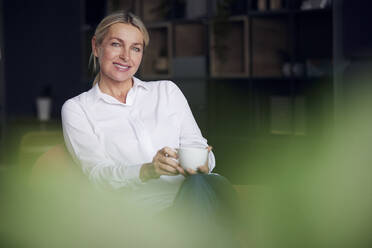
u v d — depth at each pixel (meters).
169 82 1.80
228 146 3.82
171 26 4.36
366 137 3.28
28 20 5.97
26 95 6.07
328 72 3.58
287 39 4.00
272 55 4.00
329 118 3.58
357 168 3.31
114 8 4.77
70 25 5.55
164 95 1.76
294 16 3.77
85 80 4.95
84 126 1.66
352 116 3.36
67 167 1.70
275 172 3.57
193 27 4.41
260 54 3.99
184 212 1.37
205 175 1.40
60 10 5.64
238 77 4.01
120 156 1.66
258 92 4.00
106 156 1.67
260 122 3.99
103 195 1.56
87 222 1.46
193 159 1.38
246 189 1.64
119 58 1.64
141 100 1.74
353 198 3.14
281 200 3.09
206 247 1.38
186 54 4.44
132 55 1.65
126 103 1.70
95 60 1.76
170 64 4.39
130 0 4.79
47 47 5.82
